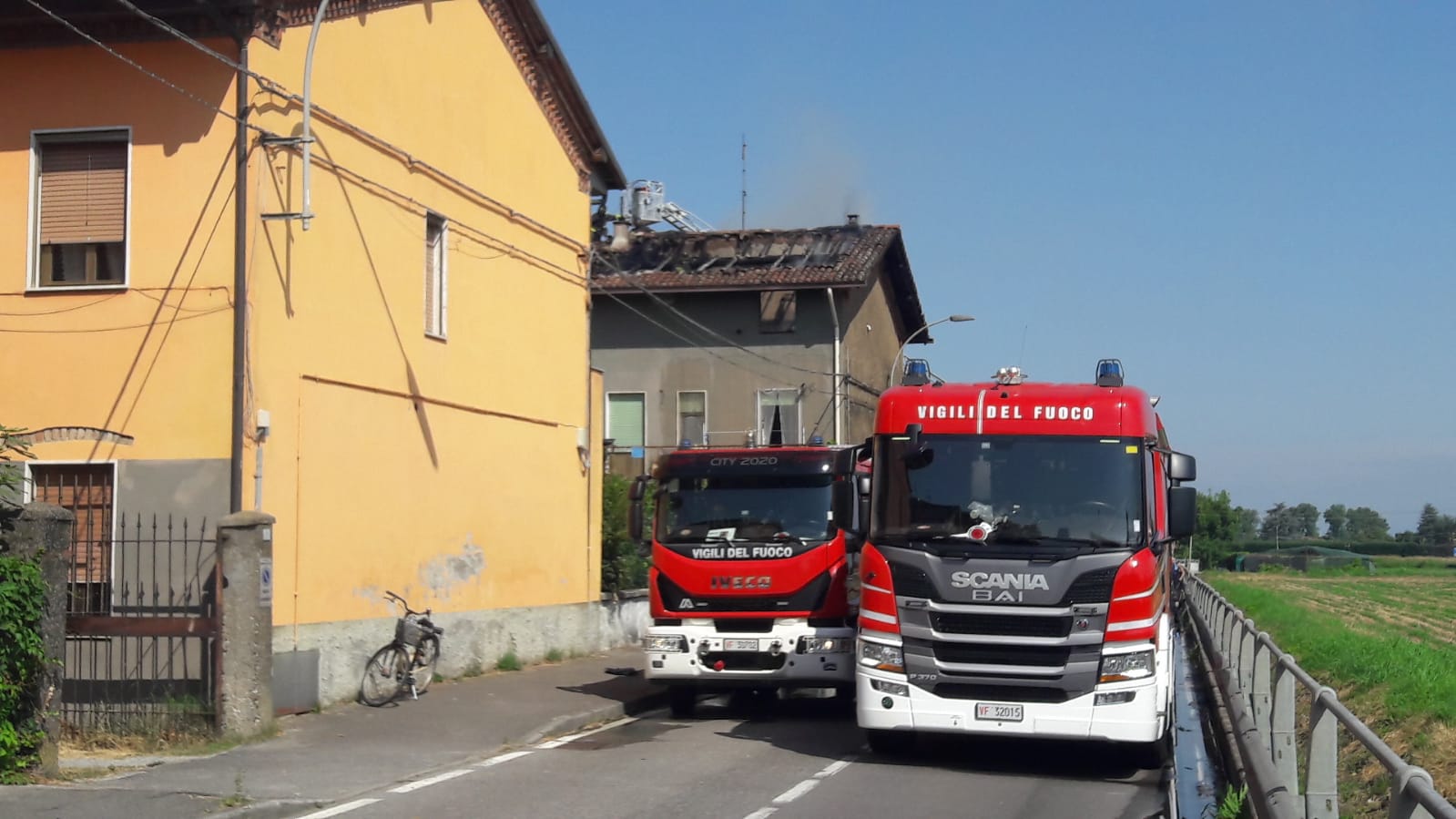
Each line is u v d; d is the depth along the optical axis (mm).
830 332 38438
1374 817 10117
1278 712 9281
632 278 38875
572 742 13984
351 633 15883
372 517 16578
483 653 19406
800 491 15992
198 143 14352
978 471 12383
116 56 13805
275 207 14656
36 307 14547
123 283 14453
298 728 13953
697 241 41156
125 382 14320
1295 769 9203
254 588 13047
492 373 19891
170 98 14414
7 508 10617
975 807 10625
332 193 15836
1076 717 11742
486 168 19734
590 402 23516
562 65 21438
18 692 10477
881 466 12656
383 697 16234
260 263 14406
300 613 15039
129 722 12953
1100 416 12367
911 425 12633
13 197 14711
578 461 22906
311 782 10969
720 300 39031
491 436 19828
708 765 12430
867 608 12391
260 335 14414
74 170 14719
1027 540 12055
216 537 13344
